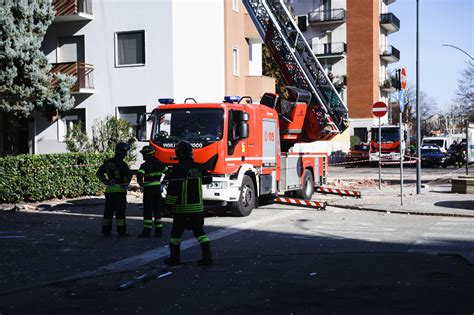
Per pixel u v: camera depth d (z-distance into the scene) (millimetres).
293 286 7266
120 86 26375
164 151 13883
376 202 17234
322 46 62500
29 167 17031
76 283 7648
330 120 18531
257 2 18234
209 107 13977
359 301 6527
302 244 10414
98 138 24375
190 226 8617
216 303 6535
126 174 11555
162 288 7277
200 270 8266
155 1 25688
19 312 6316
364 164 46469
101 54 26672
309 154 18562
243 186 14445
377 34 63250
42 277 8047
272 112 16141
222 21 28000
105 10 26531
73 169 18531
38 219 14250
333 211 15820
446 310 6141
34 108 24188
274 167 16125
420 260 8789
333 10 61812
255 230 12250
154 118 14375
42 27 23266
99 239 11227
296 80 18609
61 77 23938
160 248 10180
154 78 25828
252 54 32938
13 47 22141
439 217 14398
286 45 18141
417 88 19922
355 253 9438
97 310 6355
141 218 14461
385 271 8039
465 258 8844
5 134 27969
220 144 13617
